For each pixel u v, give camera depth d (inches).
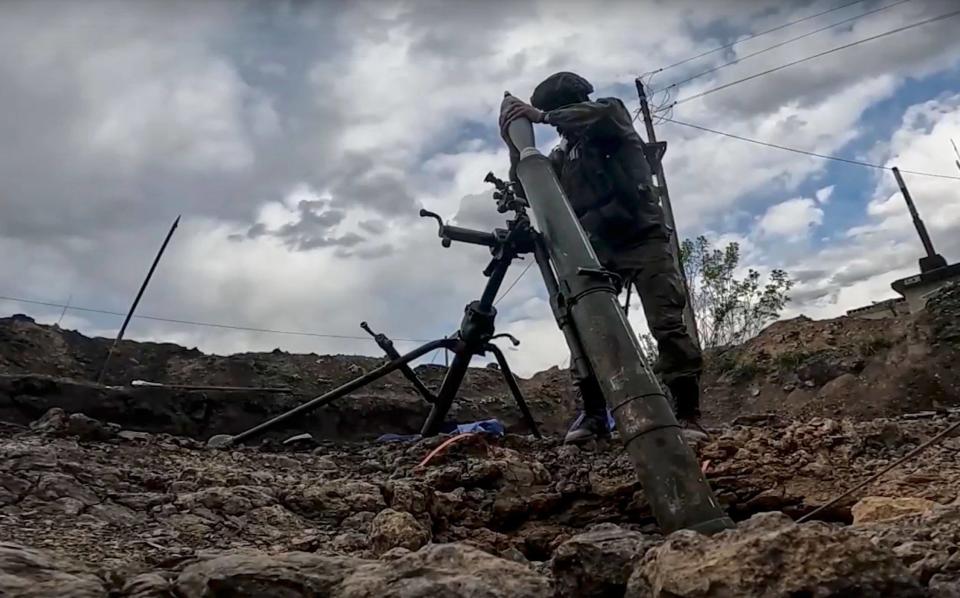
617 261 180.2
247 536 104.8
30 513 100.0
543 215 133.2
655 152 197.9
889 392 420.2
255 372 490.3
